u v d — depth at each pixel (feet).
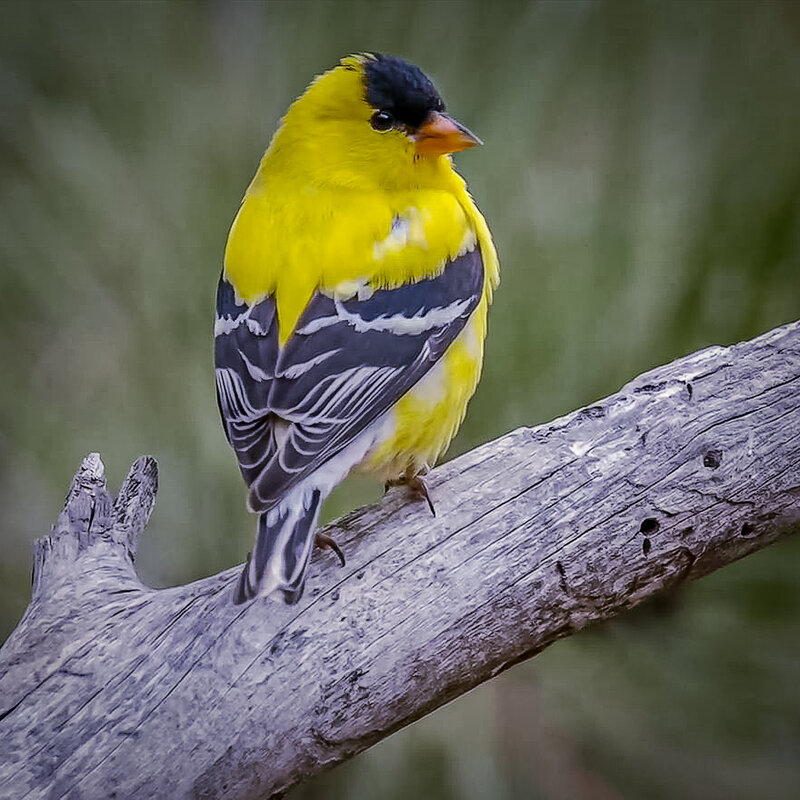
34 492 30.68
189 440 29.09
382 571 20.39
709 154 29.89
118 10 32.35
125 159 30.81
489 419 28.43
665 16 31.45
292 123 23.99
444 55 30.17
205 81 31.50
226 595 20.15
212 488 28.91
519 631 20.80
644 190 29.35
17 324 30.81
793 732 27.94
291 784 19.65
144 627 19.90
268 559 19.65
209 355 29.63
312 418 21.04
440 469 21.88
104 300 30.30
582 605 21.16
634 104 30.63
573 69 30.60
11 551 31.27
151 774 18.52
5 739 18.58
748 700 27.50
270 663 19.34
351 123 23.63
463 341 23.36
